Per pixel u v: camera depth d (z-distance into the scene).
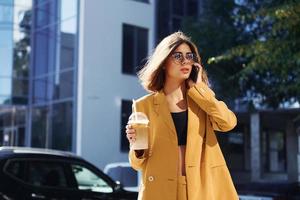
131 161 3.09
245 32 15.55
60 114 22.28
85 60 21.14
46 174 7.07
